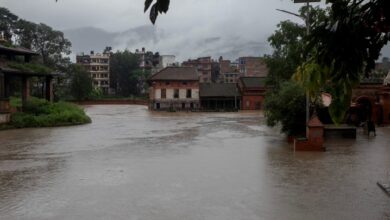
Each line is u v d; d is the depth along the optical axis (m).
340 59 3.79
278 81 35.75
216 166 15.66
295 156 18.12
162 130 33.84
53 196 11.12
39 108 41.69
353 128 25.94
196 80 78.31
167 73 79.06
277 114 23.78
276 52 37.22
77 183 12.79
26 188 12.22
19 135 30.02
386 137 26.30
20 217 9.22
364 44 3.75
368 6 3.62
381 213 9.09
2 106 35.50
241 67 141.25
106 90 138.88
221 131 32.47
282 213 9.20
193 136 28.52
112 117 53.81
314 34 3.80
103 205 10.08
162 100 78.00
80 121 41.09
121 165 16.22
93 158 18.38
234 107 79.75
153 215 9.18
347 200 10.26
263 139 25.98
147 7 3.22
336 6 3.72
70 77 104.44
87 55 144.00
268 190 11.48
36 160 18.02
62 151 21.02
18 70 39.44
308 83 3.87
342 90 3.86
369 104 37.00
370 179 12.84
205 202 10.23
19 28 92.56
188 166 15.73
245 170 14.73
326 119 29.09
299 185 12.09
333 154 18.64
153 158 18.11
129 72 134.00
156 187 12.01
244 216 9.02
